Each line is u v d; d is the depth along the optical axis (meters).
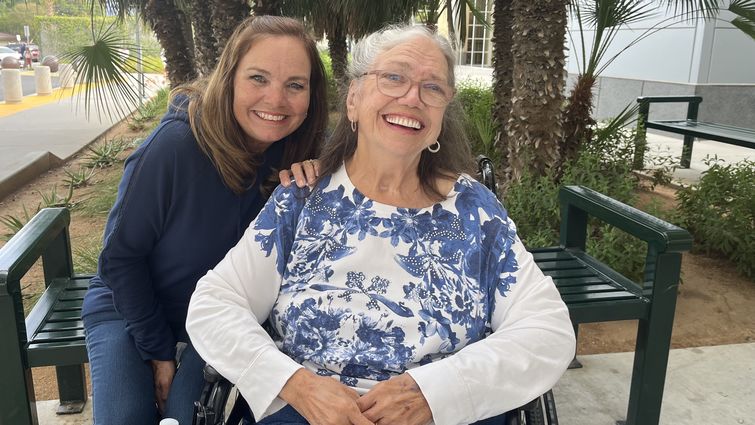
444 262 1.75
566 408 2.82
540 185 4.68
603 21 5.30
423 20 6.22
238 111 1.90
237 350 1.62
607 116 11.14
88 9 7.07
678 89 9.59
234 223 1.96
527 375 1.61
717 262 4.68
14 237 2.15
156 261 1.95
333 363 1.68
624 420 2.73
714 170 5.08
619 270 3.98
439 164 1.89
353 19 5.62
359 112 1.79
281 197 1.84
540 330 1.67
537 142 4.84
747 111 9.55
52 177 7.96
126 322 1.97
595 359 3.25
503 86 6.25
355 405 1.53
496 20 6.19
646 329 2.44
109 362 1.90
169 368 1.98
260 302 1.79
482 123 6.80
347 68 1.88
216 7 5.37
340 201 1.81
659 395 2.49
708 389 2.97
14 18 33.25
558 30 4.68
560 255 2.98
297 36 1.94
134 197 1.83
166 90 13.69
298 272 1.79
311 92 2.06
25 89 20.27
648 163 7.51
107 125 11.98
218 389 1.64
